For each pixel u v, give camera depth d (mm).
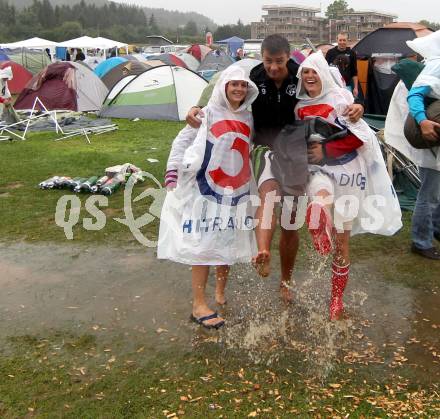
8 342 3594
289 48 3496
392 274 4598
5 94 12789
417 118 4219
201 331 3703
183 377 3191
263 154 3613
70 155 9523
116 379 3178
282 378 3168
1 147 10523
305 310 3980
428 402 2943
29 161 9109
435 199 4840
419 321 3826
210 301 4125
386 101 11266
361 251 5098
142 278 4562
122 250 5207
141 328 3760
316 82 3457
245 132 3611
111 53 37750
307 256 4992
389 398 2986
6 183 7672
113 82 19250
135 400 2982
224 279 4027
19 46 31438
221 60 24672
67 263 4906
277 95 3568
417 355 3412
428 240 4926
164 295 4246
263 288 4344
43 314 3975
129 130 12570
